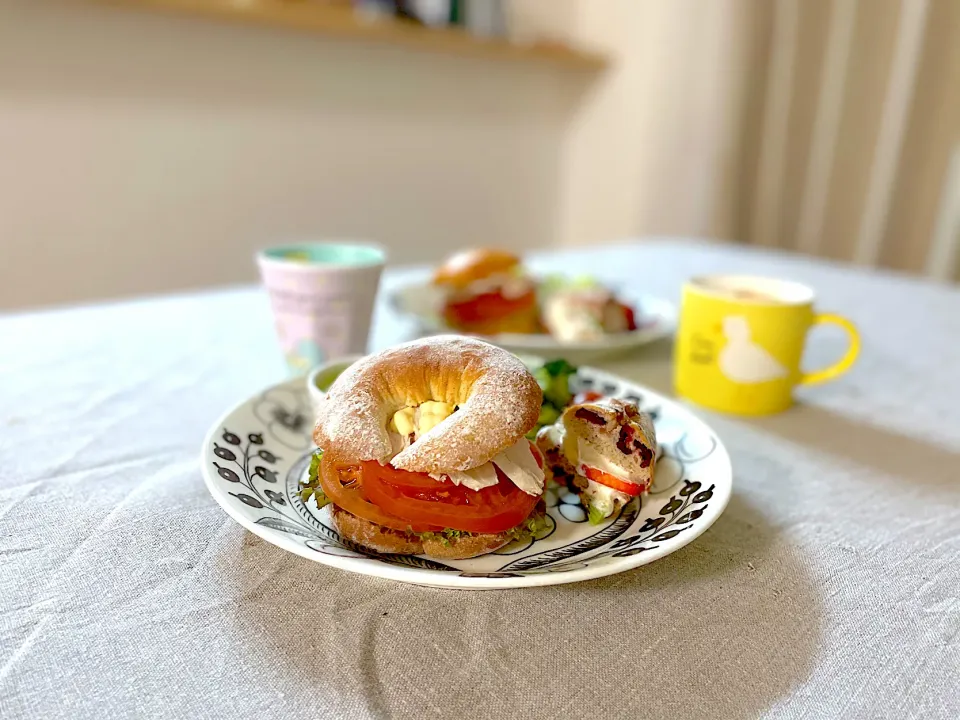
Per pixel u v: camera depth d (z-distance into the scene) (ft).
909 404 1.55
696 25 4.15
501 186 4.85
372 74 3.92
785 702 0.72
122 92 3.10
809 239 4.04
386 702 0.70
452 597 0.86
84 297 3.25
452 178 4.53
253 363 1.63
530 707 0.71
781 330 1.40
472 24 4.09
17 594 0.82
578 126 5.09
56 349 1.66
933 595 0.90
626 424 1.02
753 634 0.81
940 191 3.61
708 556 0.96
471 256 2.02
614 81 4.78
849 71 3.71
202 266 3.59
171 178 3.36
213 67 3.34
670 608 0.85
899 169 3.68
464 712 0.70
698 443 1.14
